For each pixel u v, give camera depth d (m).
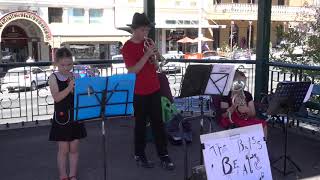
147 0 6.70
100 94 4.04
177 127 5.95
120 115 4.25
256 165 3.71
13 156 5.56
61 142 4.45
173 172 5.00
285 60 9.10
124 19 30.83
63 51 4.31
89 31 29.41
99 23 30.19
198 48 32.22
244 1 37.66
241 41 37.03
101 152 5.72
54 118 4.41
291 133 6.64
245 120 4.98
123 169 5.11
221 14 35.69
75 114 3.99
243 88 5.02
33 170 5.06
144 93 4.95
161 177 4.85
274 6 35.78
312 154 5.65
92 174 4.95
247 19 36.41
